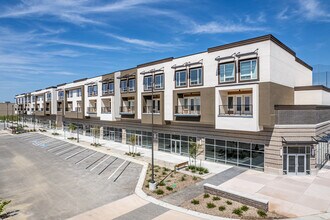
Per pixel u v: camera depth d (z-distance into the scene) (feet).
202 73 78.13
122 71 114.83
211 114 75.72
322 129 76.89
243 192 54.13
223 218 42.01
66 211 46.14
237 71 68.95
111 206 47.91
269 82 62.90
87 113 146.92
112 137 133.39
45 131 188.96
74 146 118.73
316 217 42.14
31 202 51.01
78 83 160.04
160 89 93.09
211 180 62.95
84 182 63.82
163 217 42.75
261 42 64.44
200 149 85.35
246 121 66.39
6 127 237.25
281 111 66.08
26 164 86.63
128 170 74.18
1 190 59.00
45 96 220.43
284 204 47.60
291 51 78.33
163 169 73.92
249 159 73.82
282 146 66.39
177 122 87.86
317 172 69.15
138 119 104.01
